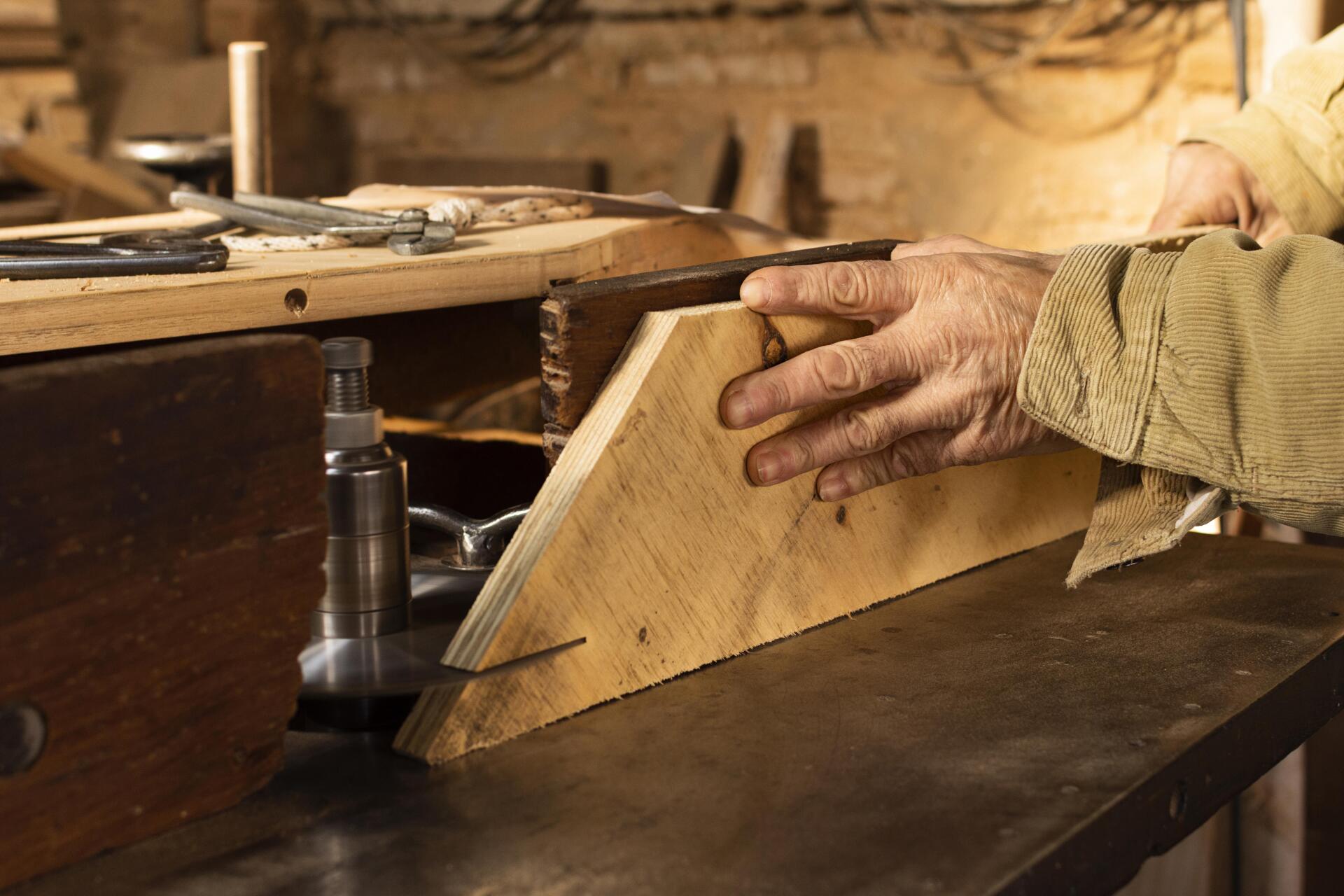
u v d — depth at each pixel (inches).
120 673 19.4
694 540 27.0
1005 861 19.4
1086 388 28.7
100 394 18.5
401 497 25.1
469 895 18.8
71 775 19.1
